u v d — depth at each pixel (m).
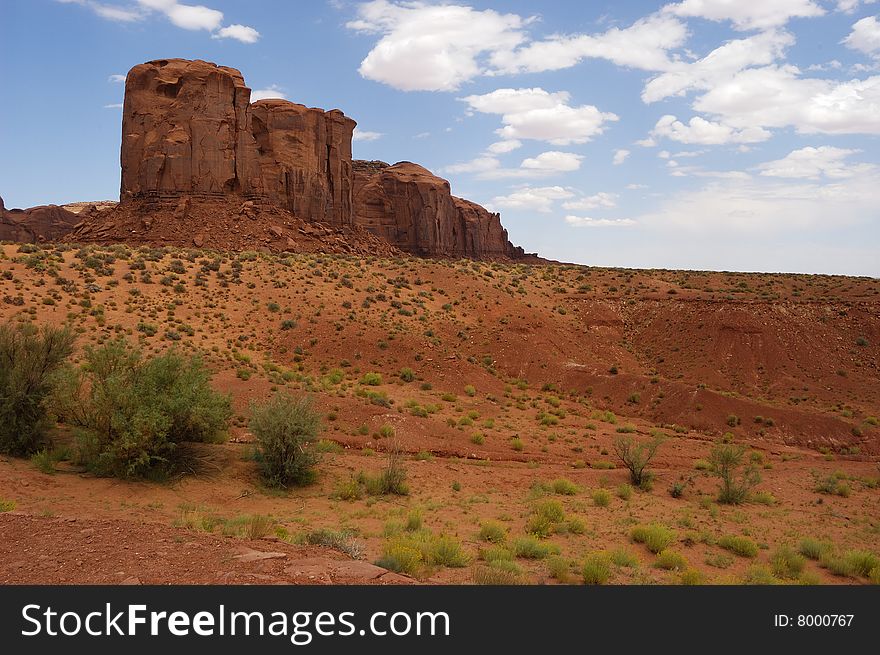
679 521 20.25
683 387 45.59
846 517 23.30
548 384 49.41
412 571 11.42
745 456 35.88
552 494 24.06
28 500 16.16
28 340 22.67
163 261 59.78
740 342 58.00
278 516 17.59
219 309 51.09
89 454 20.06
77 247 63.66
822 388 51.81
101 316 43.25
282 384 36.22
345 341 49.00
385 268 72.06
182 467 21.03
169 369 22.02
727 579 13.49
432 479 24.81
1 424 20.89
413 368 47.22
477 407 40.91
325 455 25.50
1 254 51.62
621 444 28.12
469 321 59.12
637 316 66.19
